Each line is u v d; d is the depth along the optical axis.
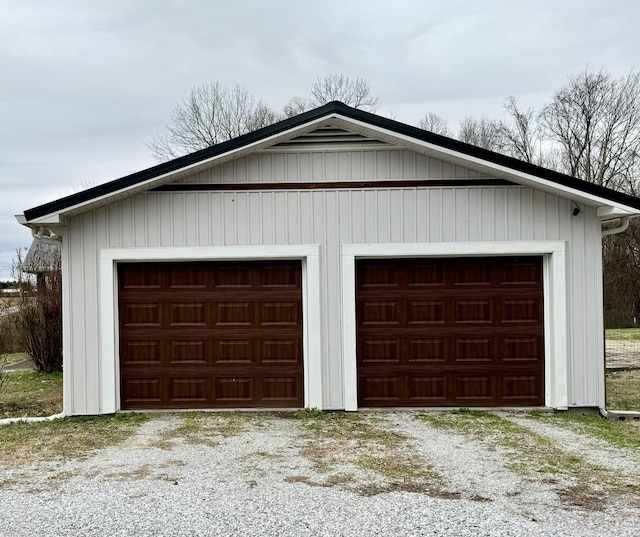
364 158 8.38
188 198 8.37
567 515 4.50
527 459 6.03
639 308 26.06
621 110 26.42
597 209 8.32
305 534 4.17
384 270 8.55
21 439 7.04
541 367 8.52
